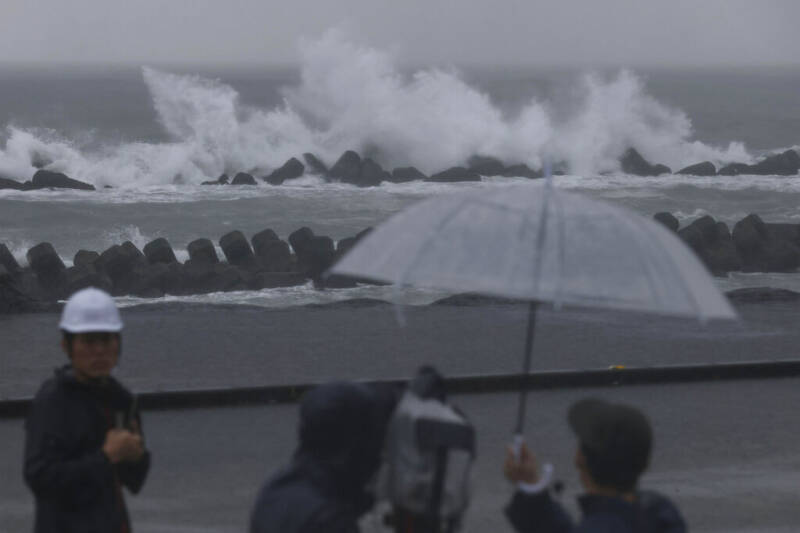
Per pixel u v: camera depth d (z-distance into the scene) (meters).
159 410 23.92
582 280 7.28
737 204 108.12
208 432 22.09
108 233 88.19
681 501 18.36
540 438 21.88
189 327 33.22
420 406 7.78
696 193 117.81
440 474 7.57
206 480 18.98
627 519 7.26
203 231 89.62
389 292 55.22
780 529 17.06
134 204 104.88
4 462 19.95
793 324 34.62
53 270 56.88
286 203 107.88
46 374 27.00
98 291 9.70
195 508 17.56
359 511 7.79
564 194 8.09
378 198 115.25
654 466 20.34
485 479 19.11
